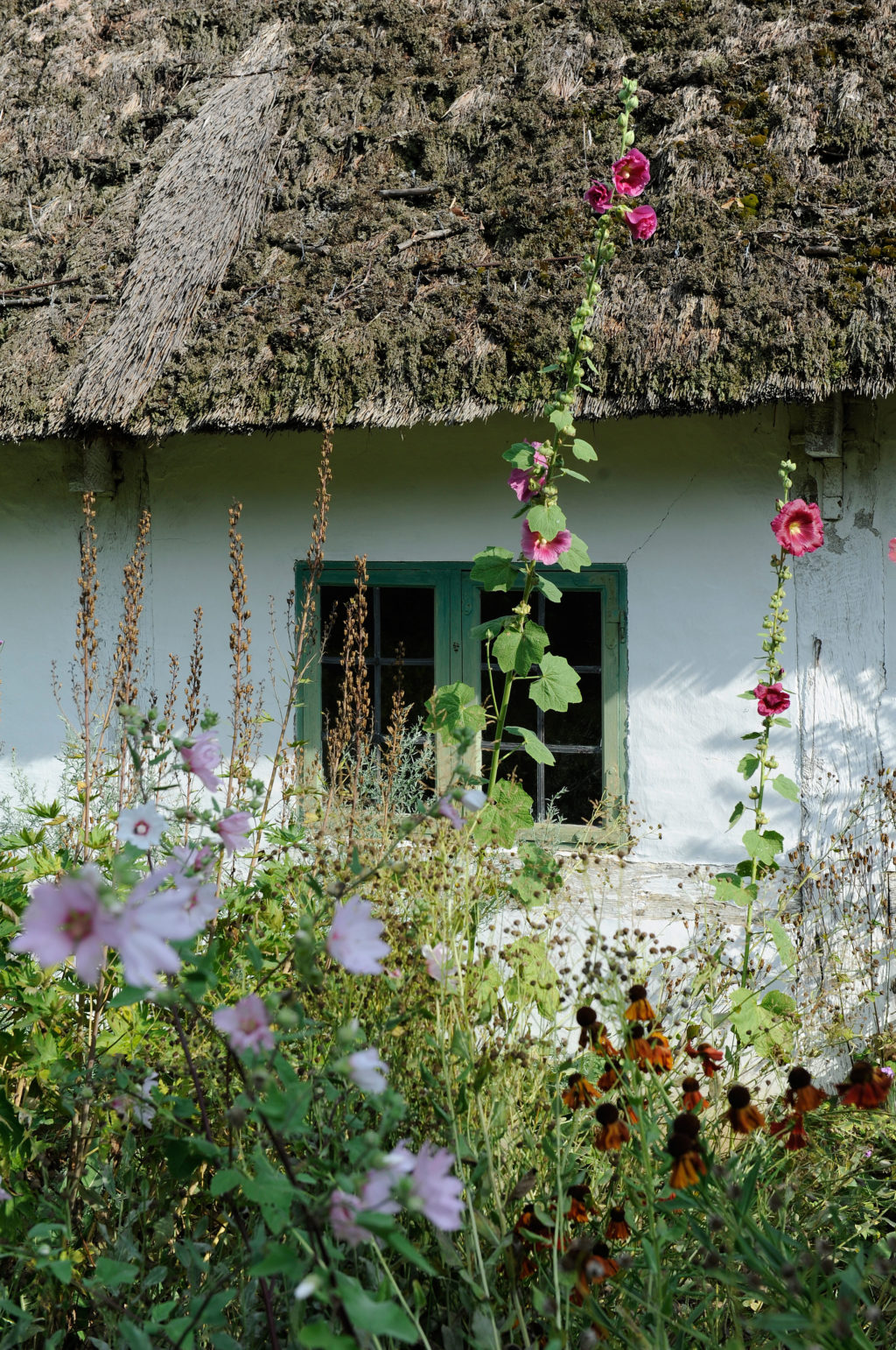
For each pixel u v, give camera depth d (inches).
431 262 158.6
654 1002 135.9
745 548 153.2
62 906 44.3
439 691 124.6
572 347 141.7
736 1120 72.8
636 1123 77.9
